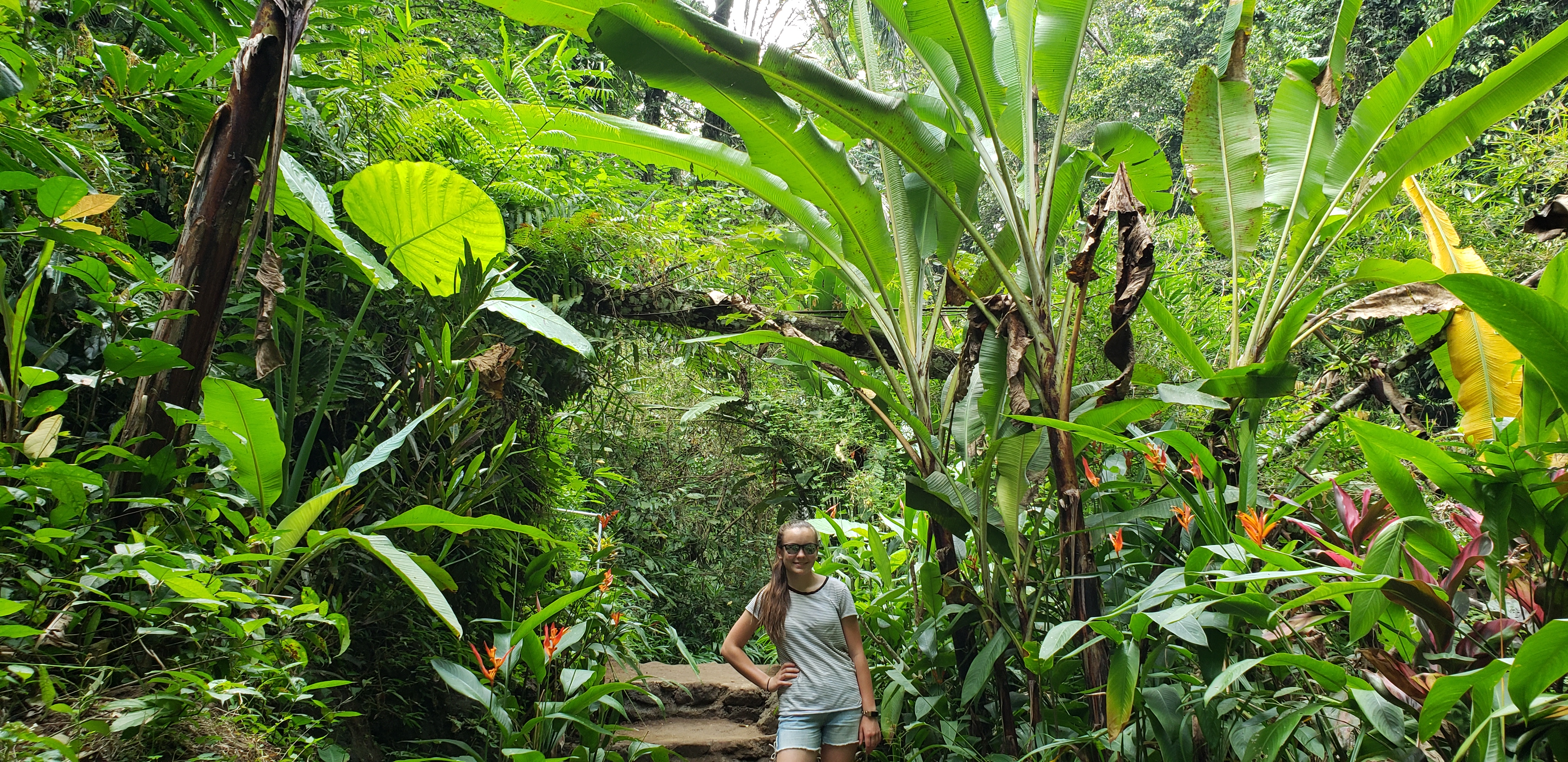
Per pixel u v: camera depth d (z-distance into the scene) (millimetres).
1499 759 1646
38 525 1582
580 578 3301
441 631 3018
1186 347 3027
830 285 4293
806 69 2779
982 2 3096
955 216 3475
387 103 3273
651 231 4246
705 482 7285
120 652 1640
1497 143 4812
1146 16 12055
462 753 3164
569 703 2789
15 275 2057
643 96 8062
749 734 4266
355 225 3109
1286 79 3754
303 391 2875
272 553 2004
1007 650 3104
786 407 5945
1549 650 1488
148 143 2334
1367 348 5164
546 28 5961
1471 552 1973
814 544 3100
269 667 1693
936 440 3471
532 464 3826
